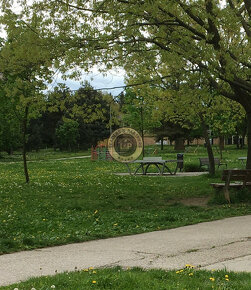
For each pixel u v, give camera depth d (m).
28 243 8.45
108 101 16.06
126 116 49.34
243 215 11.73
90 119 16.09
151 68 14.62
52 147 89.00
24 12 13.55
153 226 10.48
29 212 12.64
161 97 21.03
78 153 69.38
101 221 11.23
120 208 13.70
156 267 6.40
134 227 10.44
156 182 21.16
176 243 8.22
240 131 65.12
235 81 14.06
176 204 14.15
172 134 62.44
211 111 20.31
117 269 6.14
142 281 5.33
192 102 15.07
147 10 12.27
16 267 6.55
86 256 7.30
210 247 7.76
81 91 15.87
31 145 78.25
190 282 5.35
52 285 5.00
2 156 59.53
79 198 15.59
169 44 13.74
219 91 14.57
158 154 53.72
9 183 20.38
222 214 11.81
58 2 13.31
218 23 12.51
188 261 6.77
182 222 10.80
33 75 16.72
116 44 12.97
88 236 9.22
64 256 7.34
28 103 15.62
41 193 16.61
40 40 13.01
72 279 5.46
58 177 24.19
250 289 5.07
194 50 12.41
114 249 7.86
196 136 67.81
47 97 15.15
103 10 13.13
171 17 13.30
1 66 14.02
